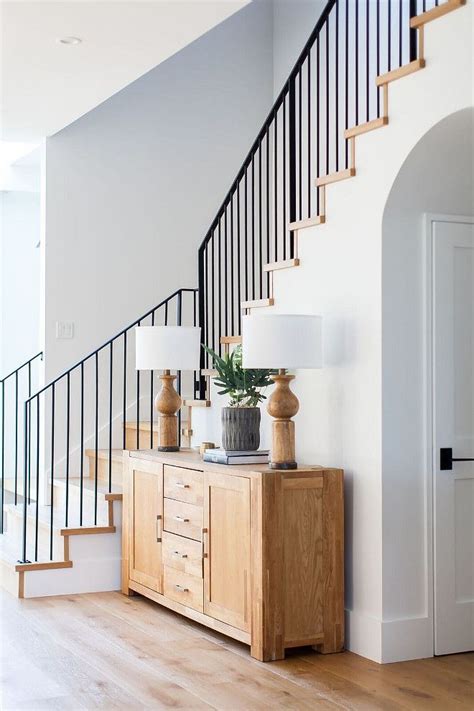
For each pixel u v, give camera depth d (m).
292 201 5.33
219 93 7.88
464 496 4.62
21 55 5.27
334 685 4.04
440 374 4.56
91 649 4.57
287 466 4.55
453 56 3.98
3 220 8.92
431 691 3.95
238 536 4.57
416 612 4.48
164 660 4.40
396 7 6.85
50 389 7.21
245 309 5.85
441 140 4.21
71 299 7.30
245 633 4.50
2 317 8.91
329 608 4.54
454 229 4.60
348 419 4.65
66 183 7.30
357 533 4.57
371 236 4.50
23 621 5.09
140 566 5.61
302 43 7.74
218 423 5.97
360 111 7.16
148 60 5.36
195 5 4.60
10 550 6.31
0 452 8.86
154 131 7.62
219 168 7.85
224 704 3.79
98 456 7.05
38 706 3.76
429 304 4.54
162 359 5.62
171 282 7.65
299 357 4.50
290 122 5.41
